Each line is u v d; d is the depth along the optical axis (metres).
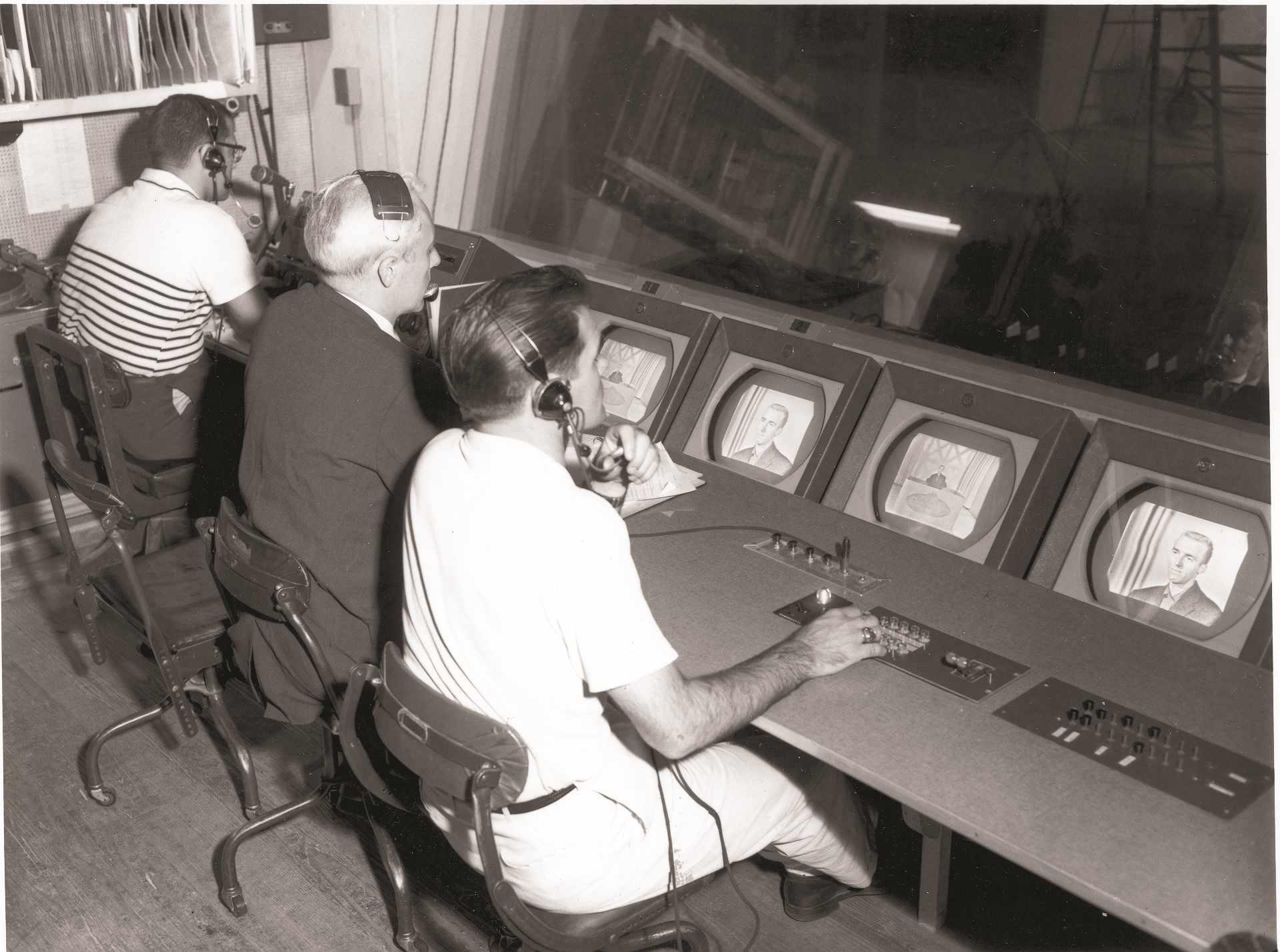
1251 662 1.72
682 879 1.62
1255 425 2.02
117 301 2.76
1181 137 2.26
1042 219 2.52
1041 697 1.57
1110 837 1.30
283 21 3.57
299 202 3.47
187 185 2.86
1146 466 1.93
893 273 2.83
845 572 1.92
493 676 1.42
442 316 2.59
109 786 2.50
